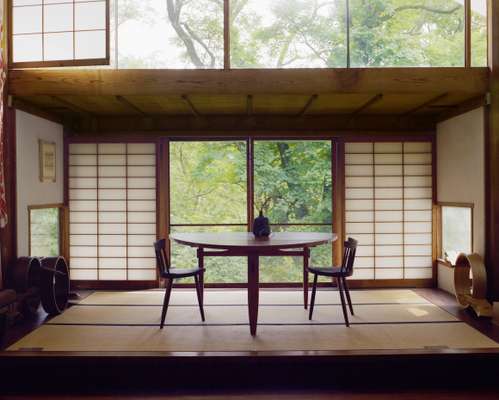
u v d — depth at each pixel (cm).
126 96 418
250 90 397
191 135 529
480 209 428
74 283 532
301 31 866
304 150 731
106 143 532
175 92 399
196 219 721
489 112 412
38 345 317
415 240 533
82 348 311
